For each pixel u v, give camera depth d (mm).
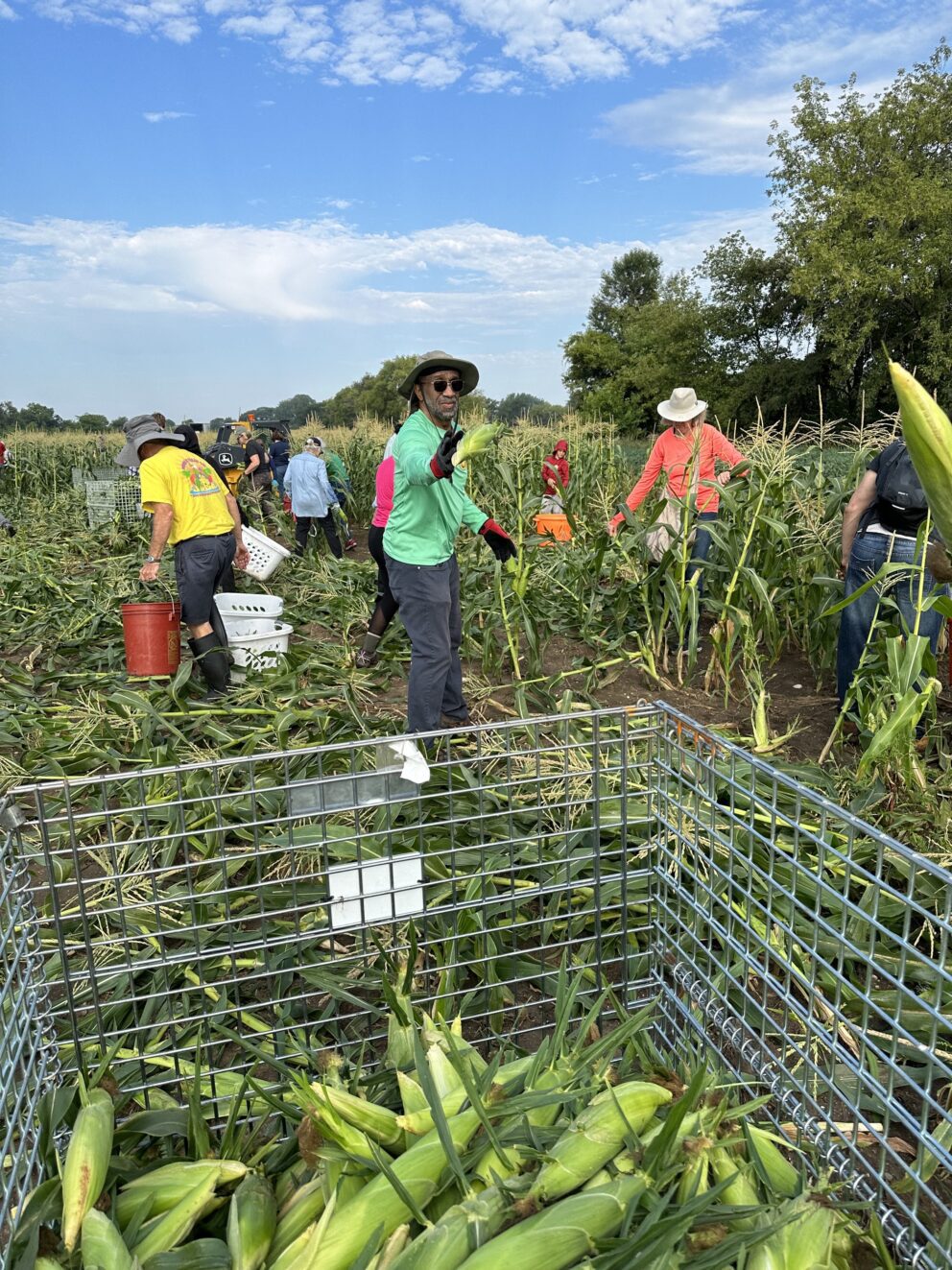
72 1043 2004
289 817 1958
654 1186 1384
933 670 3002
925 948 2598
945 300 27578
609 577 6883
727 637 5027
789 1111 1862
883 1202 1666
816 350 33781
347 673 5352
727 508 5414
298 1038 2145
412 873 2105
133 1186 1525
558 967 2469
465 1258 1262
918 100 30078
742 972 2299
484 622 5984
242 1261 1358
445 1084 1606
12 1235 1378
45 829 1760
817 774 3469
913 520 3969
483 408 14438
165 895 2791
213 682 5211
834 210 29766
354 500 17047
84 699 4797
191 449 5871
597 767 2205
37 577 8172
